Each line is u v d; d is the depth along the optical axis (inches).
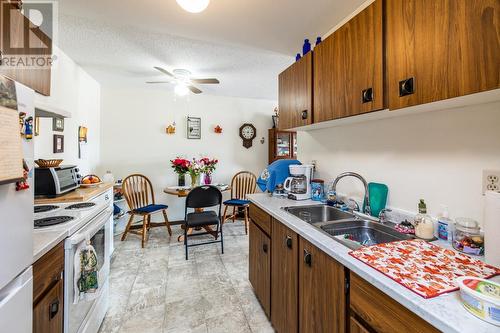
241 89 151.1
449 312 22.2
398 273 28.8
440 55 32.1
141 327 62.8
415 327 24.3
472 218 39.0
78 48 91.9
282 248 55.2
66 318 43.8
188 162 144.0
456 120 41.0
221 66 110.0
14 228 28.3
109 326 63.0
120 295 76.9
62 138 96.0
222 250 111.2
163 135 157.4
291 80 71.4
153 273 91.7
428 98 33.8
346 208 62.7
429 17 33.4
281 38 78.0
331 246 37.7
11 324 27.8
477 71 28.2
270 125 184.7
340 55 50.8
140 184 143.2
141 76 125.6
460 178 40.7
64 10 63.4
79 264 47.3
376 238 50.7
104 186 96.2
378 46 41.8
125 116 149.7
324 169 78.2
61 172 77.7
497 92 28.5
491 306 20.7
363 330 30.8
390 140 53.9
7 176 25.3
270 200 74.0
